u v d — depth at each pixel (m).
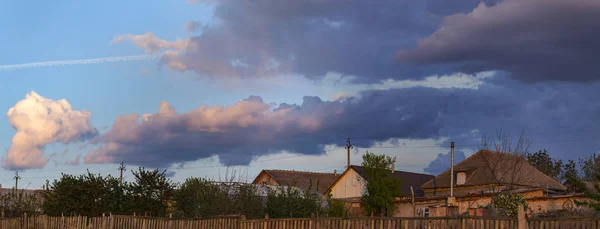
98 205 34.09
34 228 29.81
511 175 41.91
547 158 71.75
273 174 69.62
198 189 33.34
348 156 79.19
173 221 23.06
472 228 15.34
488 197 37.06
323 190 70.38
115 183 35.00
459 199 38.56
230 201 32.03
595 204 16.44
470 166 50.84
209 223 21.77
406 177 63.97
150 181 34.47
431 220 16.14
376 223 17.17
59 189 34.22
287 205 33.03
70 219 27.78
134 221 24.61
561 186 46.31
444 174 54.16
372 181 47.97
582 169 40.25
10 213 35.88
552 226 14.10
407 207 45.34
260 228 20.14
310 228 18.72
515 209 29.20
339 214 35.06
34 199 38.12
